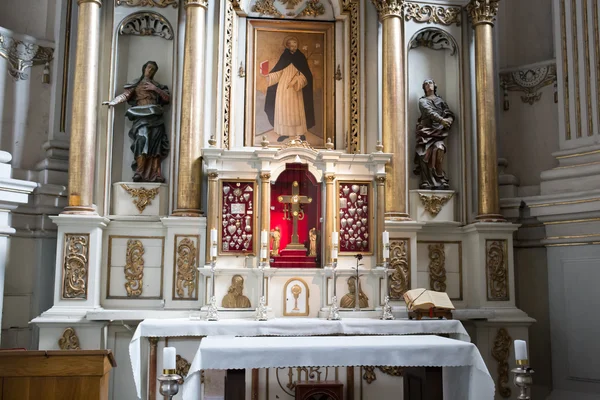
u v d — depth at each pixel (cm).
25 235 852
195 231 831
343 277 820
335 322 734
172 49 898
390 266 854
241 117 919
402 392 779
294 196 858
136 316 782
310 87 941
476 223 867
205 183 862
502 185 962
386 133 887
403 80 902
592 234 836
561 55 909
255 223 822
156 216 854
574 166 871
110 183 859
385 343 586
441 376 605
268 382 750
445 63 959
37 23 919
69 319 779
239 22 938
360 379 776
